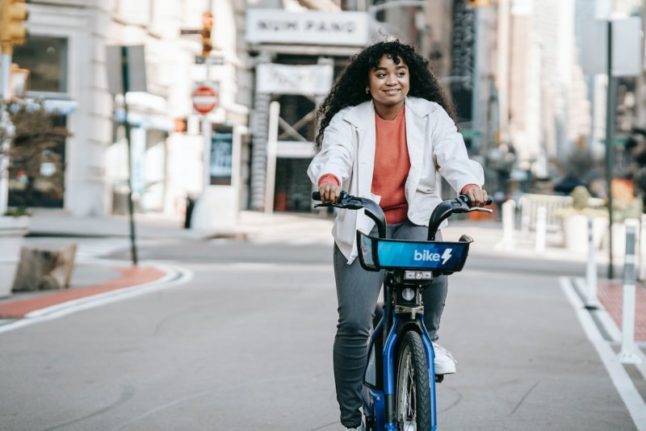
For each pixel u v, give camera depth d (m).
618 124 96.06
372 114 4.66
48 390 6.80
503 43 131.00
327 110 4.87
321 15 43.34
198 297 12.39
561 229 26.69
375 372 4.71
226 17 41.78
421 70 4.78
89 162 31.58
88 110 31.58
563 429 5.90
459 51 80.00
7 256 11.91
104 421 5.93
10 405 6.34
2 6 12.23
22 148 11.73
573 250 24.33
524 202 30.23
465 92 75.75
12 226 11.87
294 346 8.73
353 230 4.53
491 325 10.36
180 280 14.71
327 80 41.78
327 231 31.16
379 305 4.96
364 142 4.62
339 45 43.50
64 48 31.56
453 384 7.21
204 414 6.14
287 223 35.31
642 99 88.25
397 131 4.66
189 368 7.65
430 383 4.08
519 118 154.50
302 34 43.34
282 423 5.92
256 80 44.97
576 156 148.25
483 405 6.52
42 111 11.80
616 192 26.34
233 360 8.01
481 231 34.16
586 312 11.78
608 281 16.09
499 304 12.23
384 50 4.64
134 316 10.57
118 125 33.62
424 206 4.63
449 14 79.50
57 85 31.53
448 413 6.28
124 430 5.72
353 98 4.79
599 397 6.84
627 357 8.37
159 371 7.52
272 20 43.41
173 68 37.66
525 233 29.95
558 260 20.97
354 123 4.62
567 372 7.78
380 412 4.52
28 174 12.05
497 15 119.81
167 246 22.66
